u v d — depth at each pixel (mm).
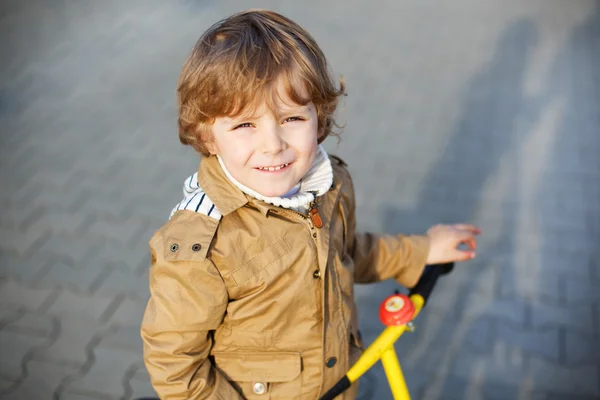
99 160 4145
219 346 1444
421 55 5445
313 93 1299
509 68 5258
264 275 1359
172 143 4309
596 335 3047
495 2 6375
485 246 3547
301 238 1394
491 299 3227
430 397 2752
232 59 1245
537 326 3088
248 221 1365
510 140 4422
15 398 2695
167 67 5129
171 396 1340
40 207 3758
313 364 1453
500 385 2807
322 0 6348
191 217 1349
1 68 5086
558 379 2832
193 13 5922
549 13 6129
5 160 4129
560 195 3932
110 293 3225
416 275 1805
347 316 1509
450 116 4668
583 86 5004
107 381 2787
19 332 3004
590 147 4348
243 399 1419
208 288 1320
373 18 6051
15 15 5809
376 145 4359
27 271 3334
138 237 3570
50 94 4793
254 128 1286
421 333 3055
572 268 3416
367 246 1778
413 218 3752
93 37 5527
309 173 1462
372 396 2740
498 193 3945
